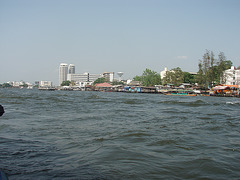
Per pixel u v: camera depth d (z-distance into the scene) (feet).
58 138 28.60
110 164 18.81
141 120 45.96
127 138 28.94
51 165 18.33
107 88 415.03
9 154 21.25
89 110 65.41
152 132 33.12
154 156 21.42
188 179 16.19
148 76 376.68
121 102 103.60
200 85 266.57
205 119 48.57
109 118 48.52
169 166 18.70
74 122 42.37
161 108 74.84
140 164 18.98
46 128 35.63
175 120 46.44
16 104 82.23
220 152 23.41
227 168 18.54
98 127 37.04
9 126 36.73
